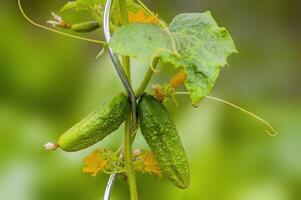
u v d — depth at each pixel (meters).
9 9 3.17
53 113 2.41
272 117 2.41
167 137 1.49
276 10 4.11
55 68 2.49
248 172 2.11
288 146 2.20
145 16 1.52
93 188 2.06
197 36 1.46
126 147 1.51
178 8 3.81
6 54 2.47
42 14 3.21
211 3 3.99
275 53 3.96
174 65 1.43
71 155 2.08
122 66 1.50
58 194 2.07
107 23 1.49
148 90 2.13
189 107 2.18
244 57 3.84
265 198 2.07
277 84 3.62
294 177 2.14
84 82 2.45
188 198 2.05
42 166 2.09
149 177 2.02
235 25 4.06
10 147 2.15
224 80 3.38
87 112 2.30
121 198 2.04
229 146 2.17
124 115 1.50
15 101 2.43
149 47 1.42
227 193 2.07
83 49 2.70
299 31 4.13
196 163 2.07
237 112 2.22
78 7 1.55
